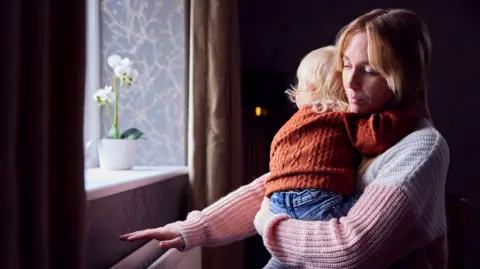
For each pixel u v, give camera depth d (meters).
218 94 1.64
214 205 1.07
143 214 1.26
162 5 1.81
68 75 0.56
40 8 0.51
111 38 1.80
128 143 1.49
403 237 0.77
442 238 0.92
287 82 2.71
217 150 1.65
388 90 0.88
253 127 2.46
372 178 0.85
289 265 0.82
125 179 1.11
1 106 0.46
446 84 2.83
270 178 0.93
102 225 0.99
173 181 1.54
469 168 2.82
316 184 0.85
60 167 0.56
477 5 2.79
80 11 0.56
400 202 0.75
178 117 1.82
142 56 1.82
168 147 1.83
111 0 1.80
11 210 0.47
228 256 1.79
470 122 2.81
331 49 1.05
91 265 0.94
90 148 1.68
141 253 1.09
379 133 0.86
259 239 2.45
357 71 0.87
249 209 1.07
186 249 1.01
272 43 2.73
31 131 0.51
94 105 1.71
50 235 0.55
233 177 1.79
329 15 2.71
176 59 1.81
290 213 0.88
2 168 0.46
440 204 0.83
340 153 0.88
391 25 0.85
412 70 0.87
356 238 0.74
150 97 1.83
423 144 0.82
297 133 0.91
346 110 0.94
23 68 0.51
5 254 0.47
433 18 2.81
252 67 2.73
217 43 1.65
